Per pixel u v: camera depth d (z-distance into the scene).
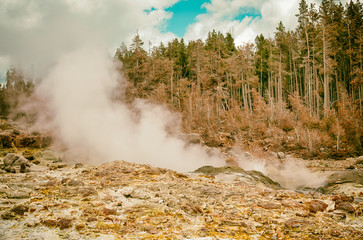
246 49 36.75
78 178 6.51
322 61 36.16
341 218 3.67
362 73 28.28
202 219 3.73
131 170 7.47
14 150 14.88
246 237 3.04
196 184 6.05
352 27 35.12
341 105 24.59
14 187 5.41
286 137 24.66
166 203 4.47
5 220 3.46
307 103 36.62
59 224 3.30
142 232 3.17
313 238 2.97
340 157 19.98
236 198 4.92
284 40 41.25
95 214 3.78
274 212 4.05
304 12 39.91
